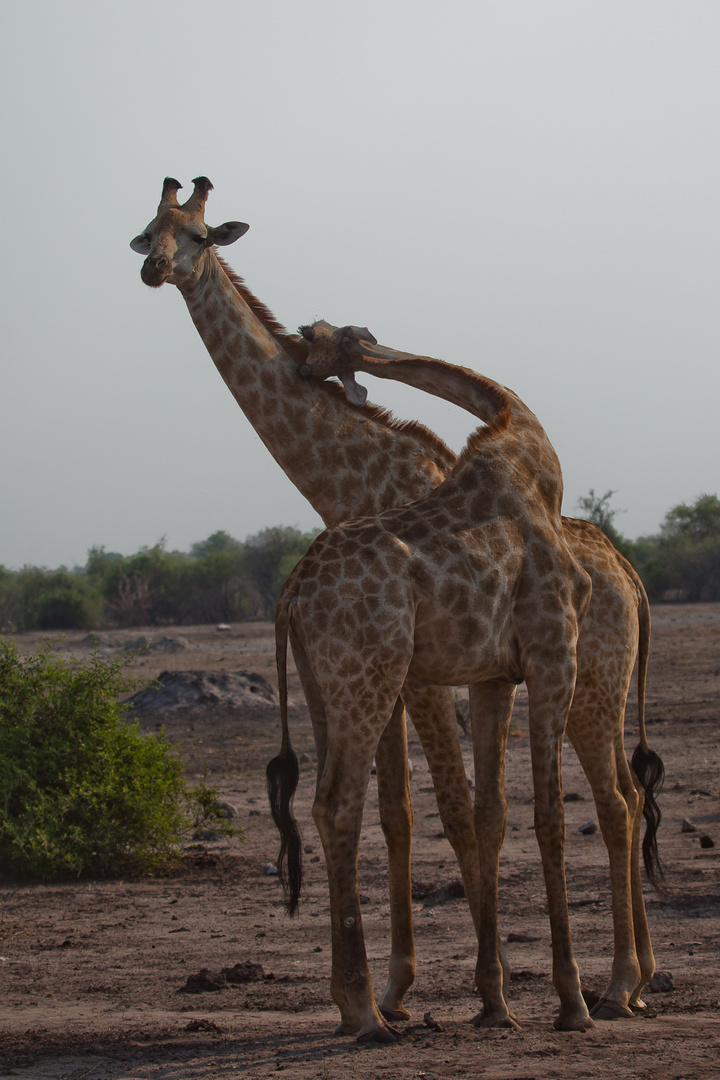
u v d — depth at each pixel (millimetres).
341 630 10172
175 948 15906
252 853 23531
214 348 14094
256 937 16500
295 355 14156
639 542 162250
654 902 17078
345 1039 10438
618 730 13141
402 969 11711
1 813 21391
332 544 10641
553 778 11008
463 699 40438
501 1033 10477
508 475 11594
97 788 21656
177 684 50875
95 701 22906
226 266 14648
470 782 29094
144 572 151375
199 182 14516
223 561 151250
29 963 15086
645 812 13758
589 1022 10734
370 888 19375
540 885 18797
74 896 19859
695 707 43781
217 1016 12141
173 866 22359
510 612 11086
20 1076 9406
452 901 18203
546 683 11062
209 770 35219
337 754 10211
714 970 13539
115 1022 11836
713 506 145625
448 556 10672
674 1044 9898
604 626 13047
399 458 13766
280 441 13953
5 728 22062
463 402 13141
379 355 13688
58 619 143625
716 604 126625
